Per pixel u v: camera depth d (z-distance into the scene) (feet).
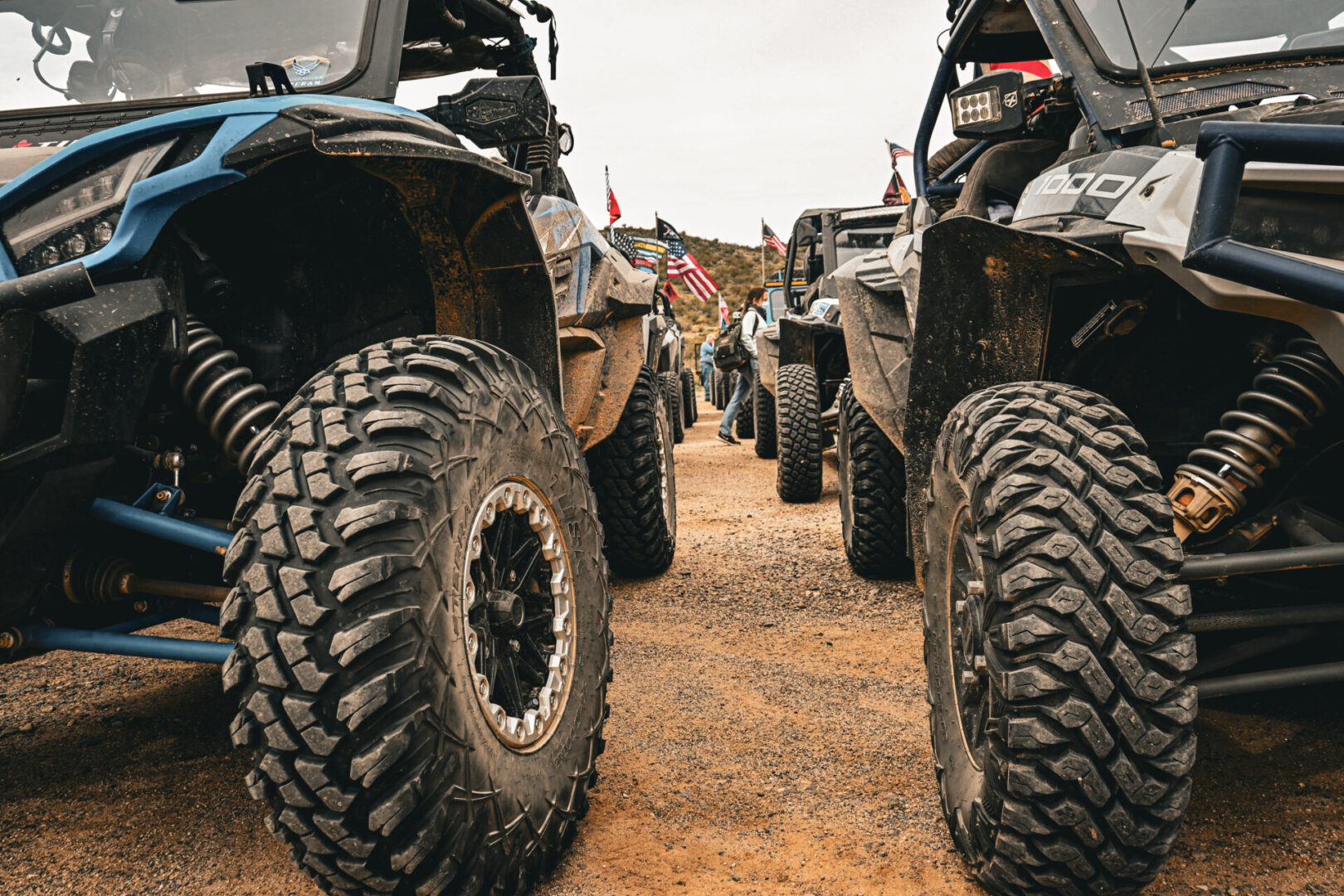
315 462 5.35
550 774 6.58
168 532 6.47
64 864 7.11
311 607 5.03
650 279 16.71
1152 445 8.37
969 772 6.47
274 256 7.70
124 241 5.61
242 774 8.63
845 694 10.35
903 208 29.32
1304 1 8.88
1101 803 5.38
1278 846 6.63
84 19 8.54
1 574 5.66
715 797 7.94
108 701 10.88
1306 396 6.35
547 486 6.95
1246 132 5.41
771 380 27.17
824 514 21.48
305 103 6.30
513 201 7.29
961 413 6.79
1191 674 7.30
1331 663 6.38
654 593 15.21
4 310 5.14
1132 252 6.57
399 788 5.13
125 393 5.63
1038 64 12.93
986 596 5.85
